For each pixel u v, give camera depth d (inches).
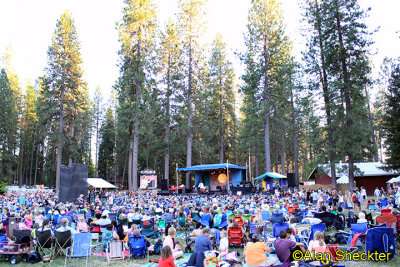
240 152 2298.2
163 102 1790.1
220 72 1999.3
